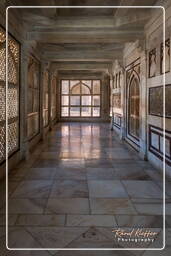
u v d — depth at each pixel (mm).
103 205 3846
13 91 6012
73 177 5258
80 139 10273
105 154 7484
